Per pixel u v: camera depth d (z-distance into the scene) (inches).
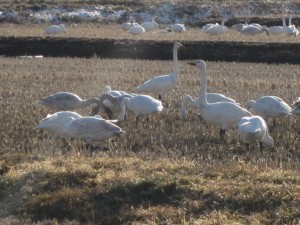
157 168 580.4
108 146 673.6
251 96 960.3
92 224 502.9
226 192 522.3
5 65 1325.0
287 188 521.3
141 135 716.0
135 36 1678.2
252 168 573.6
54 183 561.6
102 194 535.5
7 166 606.5
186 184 538.3
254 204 509.4
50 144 681.6
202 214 503.2
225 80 1117.7
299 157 647.1
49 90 1012.5
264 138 654.5
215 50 1499.8
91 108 859.4
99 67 1304.1
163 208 512.1
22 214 529.7
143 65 1338.6
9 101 911.7
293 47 1483.8
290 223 484.7
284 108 736.3
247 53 1482.5
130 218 505.4
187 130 737.6
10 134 728.3
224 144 687.1
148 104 750.5
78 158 614.9
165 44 1521.9
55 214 525.7
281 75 1205.1
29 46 1579.7
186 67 1309.1
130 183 543.2
